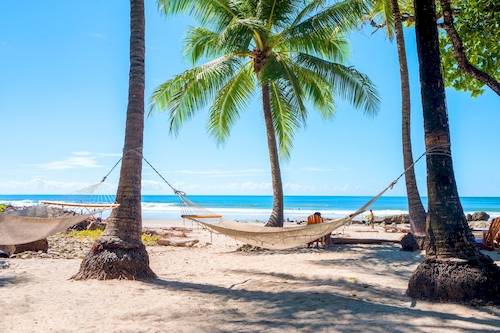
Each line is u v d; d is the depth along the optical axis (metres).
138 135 7.94
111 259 7.27
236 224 7.87
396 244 13.66
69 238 14.07
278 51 15.31
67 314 5.19
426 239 6.11
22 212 9.40
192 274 8.44
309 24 13.55
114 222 7.54
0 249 10.41
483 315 5.02
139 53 8.20
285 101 16.03
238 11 13.91
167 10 12.80
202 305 5.64
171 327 4.65
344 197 111.06
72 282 7.02
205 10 13.68
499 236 10.88
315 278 7.94
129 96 8.09
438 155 6.12
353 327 4.53
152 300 5.92
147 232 16.97
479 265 5.65
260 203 78.50
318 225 6.40
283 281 7.62
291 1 13.77
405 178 12.80
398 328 4.48
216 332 4.46
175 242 14.23
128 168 7.75
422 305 5.53
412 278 6.07
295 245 6.96
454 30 8.41
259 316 5.08
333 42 15.11
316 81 15.59
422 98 6.41
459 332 4.34
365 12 13.30
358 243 13.84
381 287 6.94
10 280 7.34
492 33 9.64
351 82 13.97
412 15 13.48
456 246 5.79
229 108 16.20
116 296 6.10
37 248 10.99
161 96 14.69
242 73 15.91
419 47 6.46
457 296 5.52
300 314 5.10
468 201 85.50
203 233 19.72
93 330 4.55
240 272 8.71
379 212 48.84
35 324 4.79
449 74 11.05
